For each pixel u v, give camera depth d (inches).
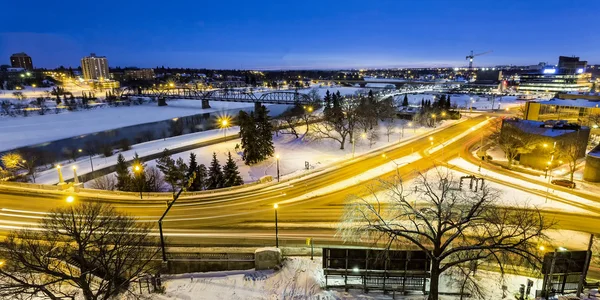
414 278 839.7
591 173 1800.0
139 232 1019.3
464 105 5826.8
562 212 1393.9
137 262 887.1
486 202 984.9
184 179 1895.9
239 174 2262.6
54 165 2667.3
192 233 1233.4
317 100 5078.7
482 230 1050.1
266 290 836.0
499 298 792.9
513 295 802.8
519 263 951.0
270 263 927.7
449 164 2153.1
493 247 716.0
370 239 1088.8
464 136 3009.4
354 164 2175.2
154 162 2504.9
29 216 1355.8
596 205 1472.7
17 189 1652.3
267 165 2368.4
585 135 2229.3
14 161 2493.8
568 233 1208.8
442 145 2677.2
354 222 1141.1
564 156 2050.9
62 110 6210.6
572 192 1637.6
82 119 5329.7
